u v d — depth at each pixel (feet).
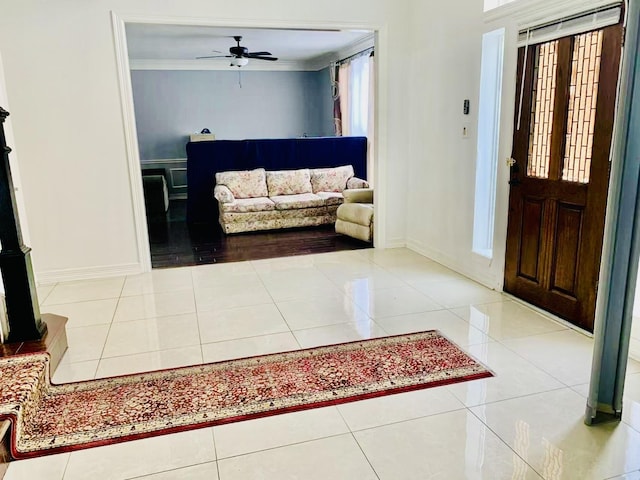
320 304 11.89
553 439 6.66
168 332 10.41
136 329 10.61
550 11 10.01
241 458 6.38
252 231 21.15
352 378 8.32
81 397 7.86
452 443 6.59
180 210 27.40
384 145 16.44
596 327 6.72
